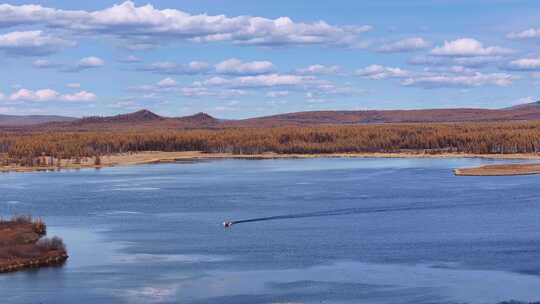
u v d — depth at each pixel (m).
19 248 112.31
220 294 92.75
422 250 116.38
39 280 99.56
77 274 102.75
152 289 95.12
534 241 121.81
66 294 92.88
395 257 111.81
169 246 122.44
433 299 88.94
